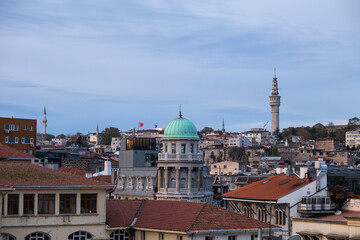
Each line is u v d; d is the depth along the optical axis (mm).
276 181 127375
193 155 171375
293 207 112500
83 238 88875
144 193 173875
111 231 90812
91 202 89688
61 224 87250
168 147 173000
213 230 86438
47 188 86125
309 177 117312
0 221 81688
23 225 85000
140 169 178125
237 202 126438
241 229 88562
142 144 190375
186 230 84875
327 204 107625
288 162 137500
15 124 196375
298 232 100188
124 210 95500
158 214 92875
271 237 90562
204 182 179875
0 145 102062
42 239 86438
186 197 168000
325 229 96875
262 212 119625
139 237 91875
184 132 172125
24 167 90875
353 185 116500
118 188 183125
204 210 90062
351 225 91562
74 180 89688
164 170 171375
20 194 85250
